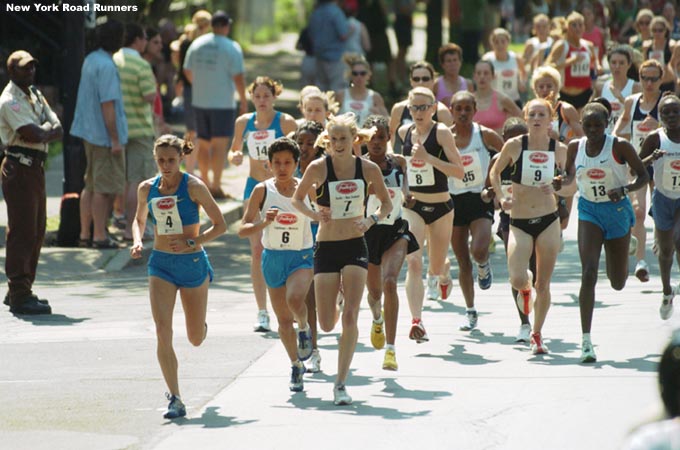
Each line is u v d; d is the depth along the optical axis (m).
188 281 22.98
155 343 29.77
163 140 22.75
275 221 24.17
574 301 33.66
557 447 20.00
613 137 26.66
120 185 43.56
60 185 56.72
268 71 110.00
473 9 91.56
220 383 25.38
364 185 23.36
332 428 21.47
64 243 44.59
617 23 84.44
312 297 26.12
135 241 23.08
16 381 25.98
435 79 41.19
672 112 29.77
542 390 23.80
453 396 23.62
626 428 20.88
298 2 166.00
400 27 92.75
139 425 22.17
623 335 28.86
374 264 25.73
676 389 10.47
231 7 126.94
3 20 66.25
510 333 29.84
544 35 66.62
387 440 20.64
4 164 33.62
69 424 22.33
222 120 54.25
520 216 27.38
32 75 33.28
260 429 21.56
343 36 72.50
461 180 30.05
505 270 39.22
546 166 27.09
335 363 27.12
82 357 28.30
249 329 31.20
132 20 55.53
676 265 38.84
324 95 31.41
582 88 56.44
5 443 21.11
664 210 30.12
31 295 34.03
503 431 21.05
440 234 29.36
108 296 37.00
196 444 20.75
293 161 24.31
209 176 60.75
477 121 39.91
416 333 27.41
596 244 26.64
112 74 42.50
